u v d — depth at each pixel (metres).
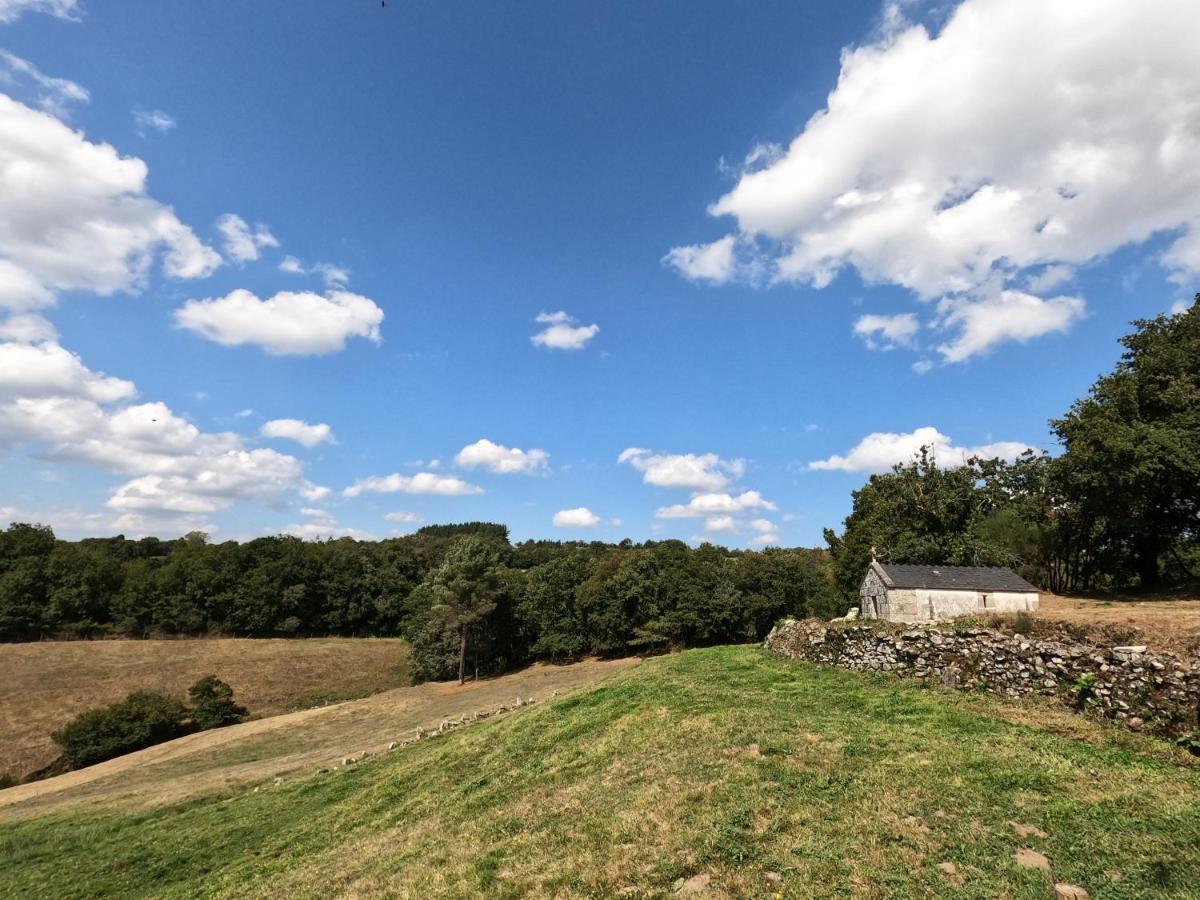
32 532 86.81
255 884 12.55
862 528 48.91
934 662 17.73
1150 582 32.47
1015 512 39.50
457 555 69.00
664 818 9.96
